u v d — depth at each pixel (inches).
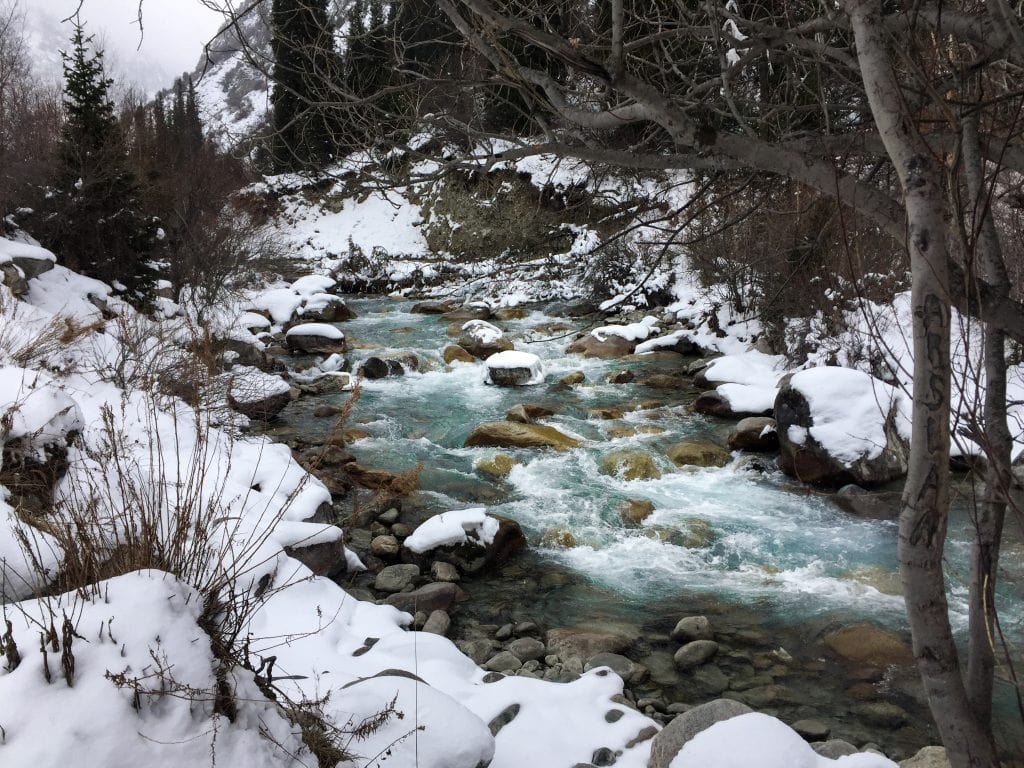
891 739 170.6
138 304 556.4
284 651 163.2
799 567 256.7
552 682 175.9
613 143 138.6
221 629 107.7
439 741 115.3
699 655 203.2
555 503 311.9
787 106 103.3
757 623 223.5
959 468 298.7
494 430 384.2
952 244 76.2
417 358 554.6
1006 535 251.9
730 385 436.1
